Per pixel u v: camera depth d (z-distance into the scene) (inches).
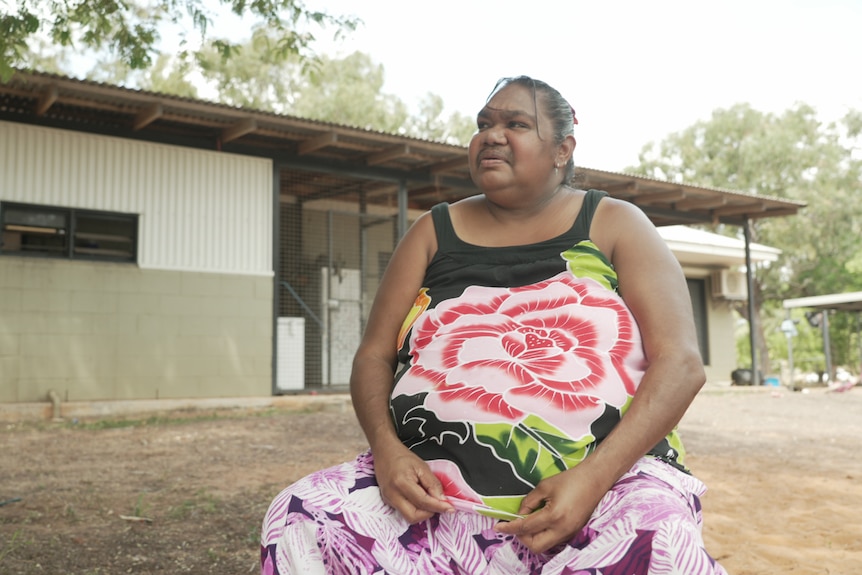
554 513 57.8
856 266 1179.9
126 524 175.9
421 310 73.8
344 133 474.6
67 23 210.1
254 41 241.3
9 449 302.7
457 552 63.0
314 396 504.1
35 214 440.5
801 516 191.5
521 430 63.9
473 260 74.2
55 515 184.9
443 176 565.6
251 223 505.4
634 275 70.2
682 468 66.6
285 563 61.8
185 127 476.1
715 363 846.5
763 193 1282.0
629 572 55.6
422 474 63.4
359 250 621.9
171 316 476.7
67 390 443.2
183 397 477.1
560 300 69.2
